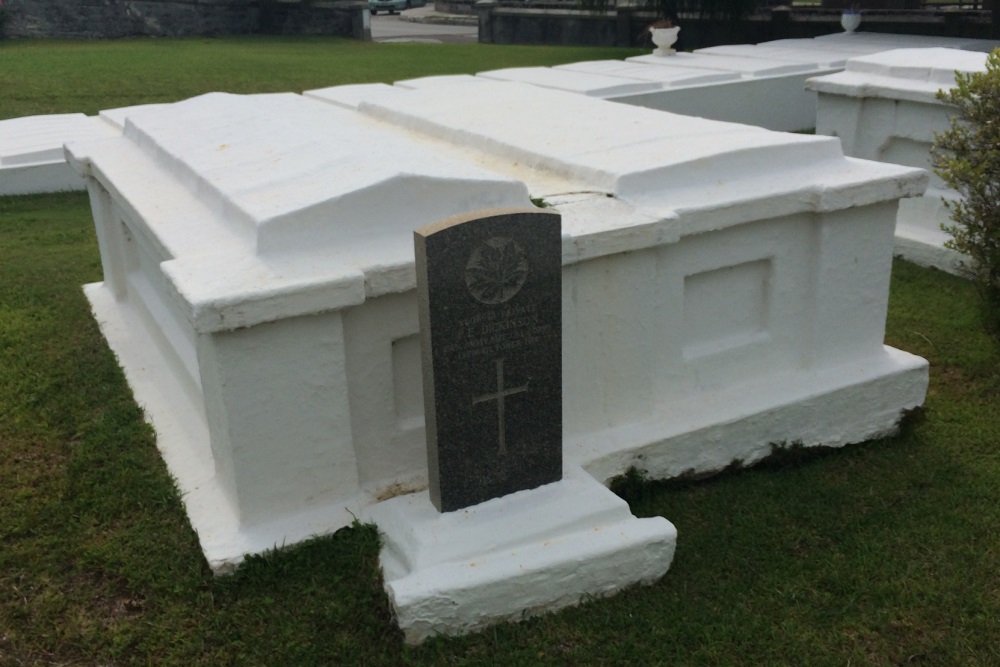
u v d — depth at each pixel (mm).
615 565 3549
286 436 3611
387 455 3900
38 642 3342
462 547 3451
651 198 4254
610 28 20516
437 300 3352
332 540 3660
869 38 13195
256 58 16938
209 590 3535
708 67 10641
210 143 4969
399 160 4074
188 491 3943
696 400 4480
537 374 3633
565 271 3916
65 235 7852
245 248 3666
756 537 3973
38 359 5359
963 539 3951
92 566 3686
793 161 4660
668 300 4250
